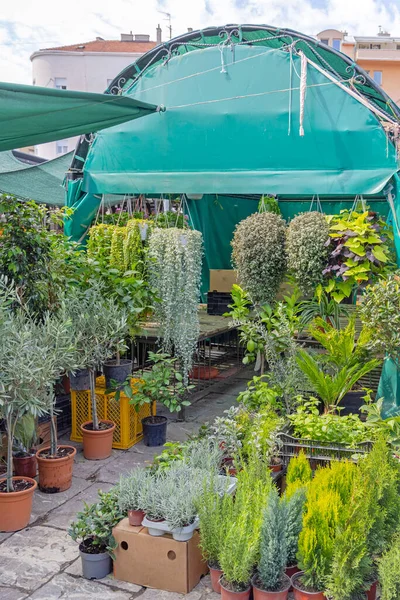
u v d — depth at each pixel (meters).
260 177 5.53
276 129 5.48
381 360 4.22
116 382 4.70
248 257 4.67
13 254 4.36
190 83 5.81
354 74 5.26
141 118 6.04
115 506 3.05
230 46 5.58
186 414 5.78
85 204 6.43
